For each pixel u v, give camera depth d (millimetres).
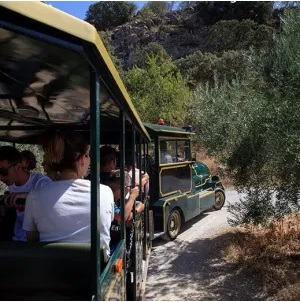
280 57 6227
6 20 1364
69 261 1974
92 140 1951
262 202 7305
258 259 6996
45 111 3619
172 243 8273
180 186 8984
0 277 1996
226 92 11109
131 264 4246
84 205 2205
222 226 9539
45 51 1713
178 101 26438
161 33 70250
